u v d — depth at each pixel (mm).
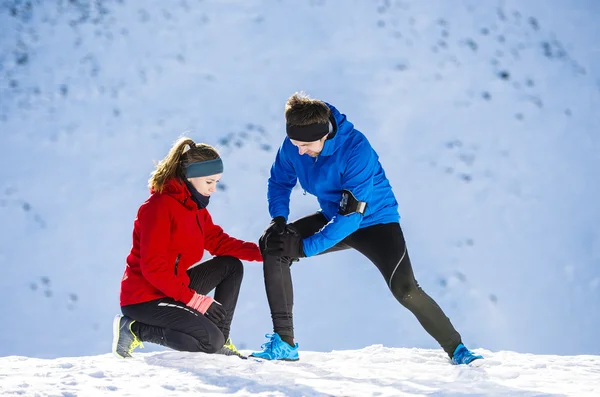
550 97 37719
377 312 19891
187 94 39406
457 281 23141
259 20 46875
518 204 28656
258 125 36219
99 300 23219
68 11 46781
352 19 46531
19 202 29656
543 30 44344
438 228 26797
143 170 32719
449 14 46406
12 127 35656
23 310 22344
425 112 36375
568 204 28656
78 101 38469
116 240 27312
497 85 39031
